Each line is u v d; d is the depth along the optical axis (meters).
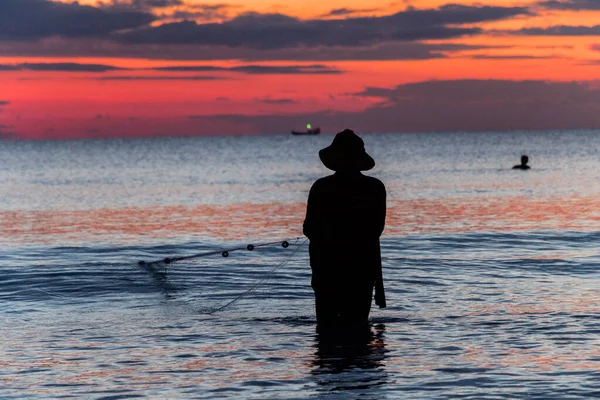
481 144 187.00
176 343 9.28
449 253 17.06
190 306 11.55
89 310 11.27
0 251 18.06
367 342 9.24
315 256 10.28
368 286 10.30
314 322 10.44
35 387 7.58
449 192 40.41
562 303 11.41
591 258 15.91
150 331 9.91
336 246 10.21
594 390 7.27
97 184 55.34
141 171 76.44
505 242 18.78
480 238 19.53
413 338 9.40
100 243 19.92
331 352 8.79
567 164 75.88
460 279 13.70
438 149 146.38
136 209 32.97
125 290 12.77
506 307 11.21
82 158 129.88
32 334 9.78
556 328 9.78
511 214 27.08
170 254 17.72
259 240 20.50
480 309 11.11
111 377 7.90
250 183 54.09
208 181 57.34
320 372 8.00
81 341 9.41
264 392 7.36
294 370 8.09
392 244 18.58
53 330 10.00
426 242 18.89
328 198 10.23
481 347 8.92
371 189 10.27
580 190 40.34
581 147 146.62
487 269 14.74
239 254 16.94
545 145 167.12
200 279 13.75
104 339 9.50
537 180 50.31
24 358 8.63
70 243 19.98
